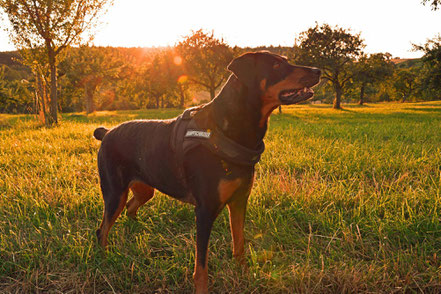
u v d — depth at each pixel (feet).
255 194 13.96
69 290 8.79
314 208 13.34
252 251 9.54
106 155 9.98
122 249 10.29
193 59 140.56
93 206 13.23
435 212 11.68
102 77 150.10
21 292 8.71
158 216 12.54
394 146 25.27
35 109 54.24
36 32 47.93
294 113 98.99
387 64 145.07
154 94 217.56
